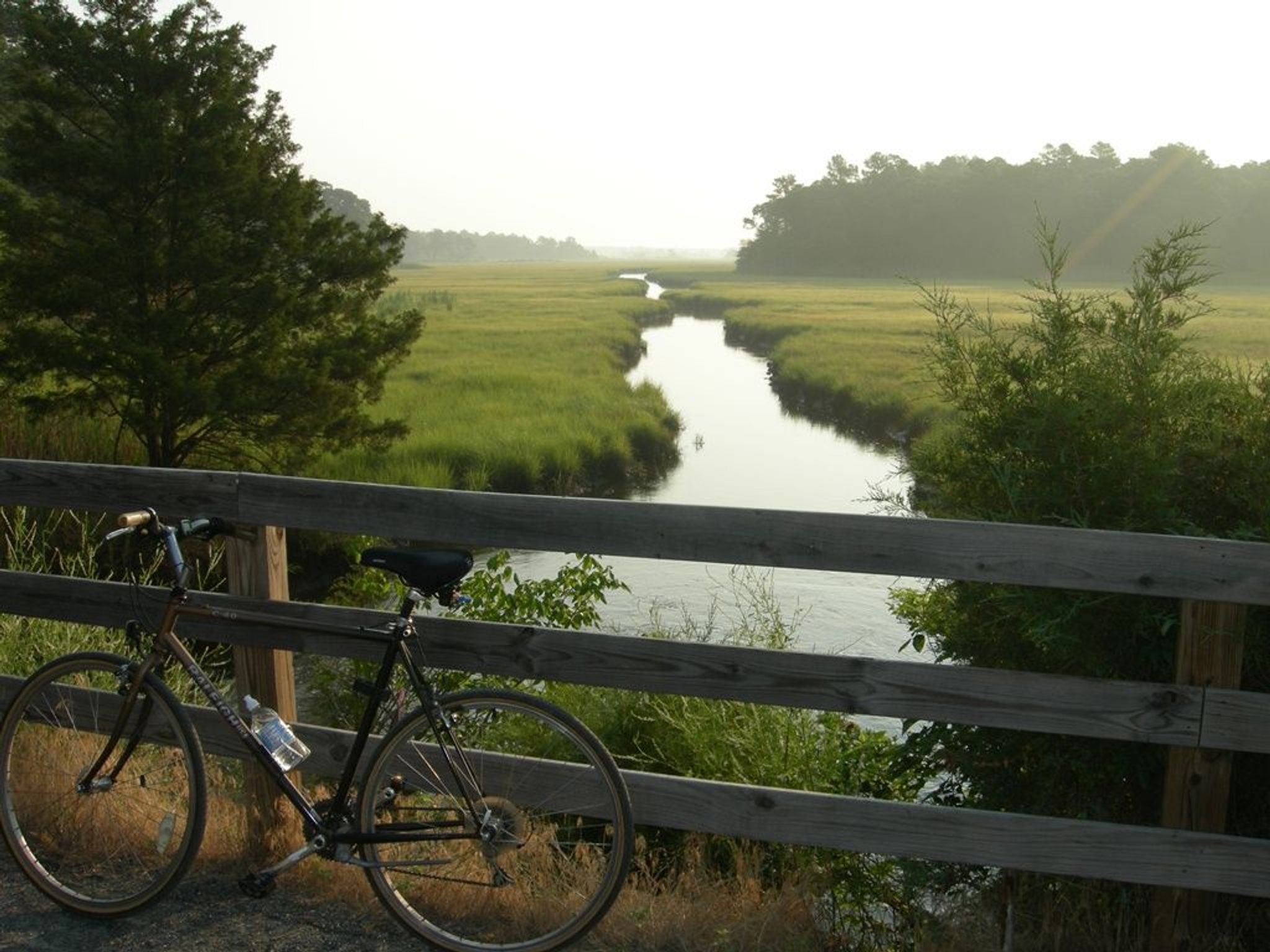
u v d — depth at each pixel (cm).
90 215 1498
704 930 331
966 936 338
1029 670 353
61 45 1466
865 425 3200
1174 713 290
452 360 4200
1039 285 371
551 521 326
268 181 1581
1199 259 349
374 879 325
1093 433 342
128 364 1432
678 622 1144
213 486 359
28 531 914
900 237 18025
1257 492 330
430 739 402
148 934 329
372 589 816
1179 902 304
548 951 315
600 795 329
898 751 383
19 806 377
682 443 2936
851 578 1409
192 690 575
